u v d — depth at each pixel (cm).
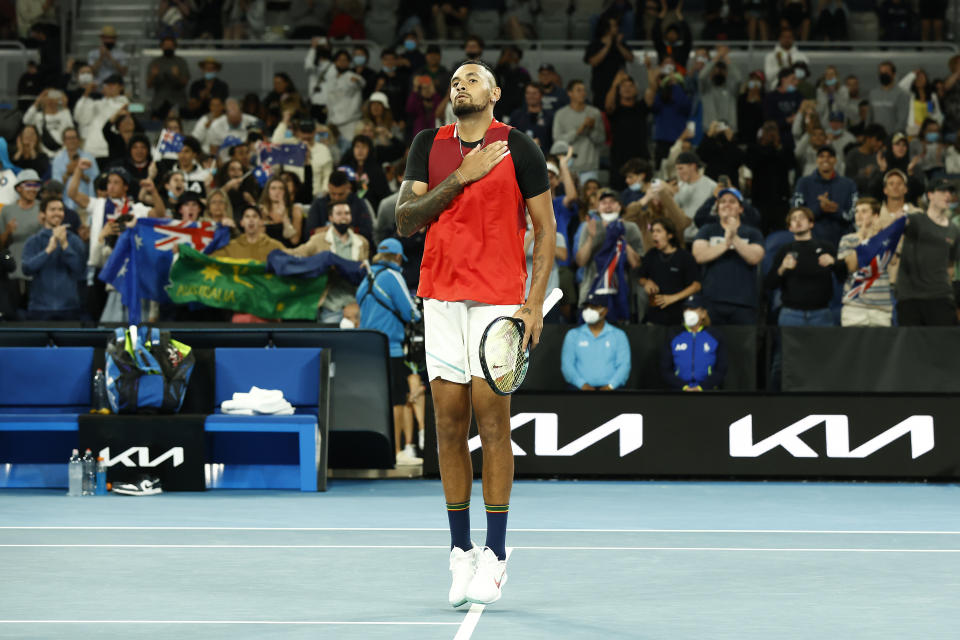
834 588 680
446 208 625
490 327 600
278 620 587
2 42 2612
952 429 1306
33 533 905
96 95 2180
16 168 1861
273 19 2664
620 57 2178
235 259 1520
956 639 548
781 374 1439
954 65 2302
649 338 1449
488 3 2670
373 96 2108
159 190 1741
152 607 620
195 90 2348
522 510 1059
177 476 1209
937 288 1459
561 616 600
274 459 1255
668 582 700
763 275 1636
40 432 1260
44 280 1551
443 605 628
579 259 1516
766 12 2575
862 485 1276
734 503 1116
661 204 1570
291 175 1711
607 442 1314
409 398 1450
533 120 2003
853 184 1695
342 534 902
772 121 2006
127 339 1238
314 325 1452
